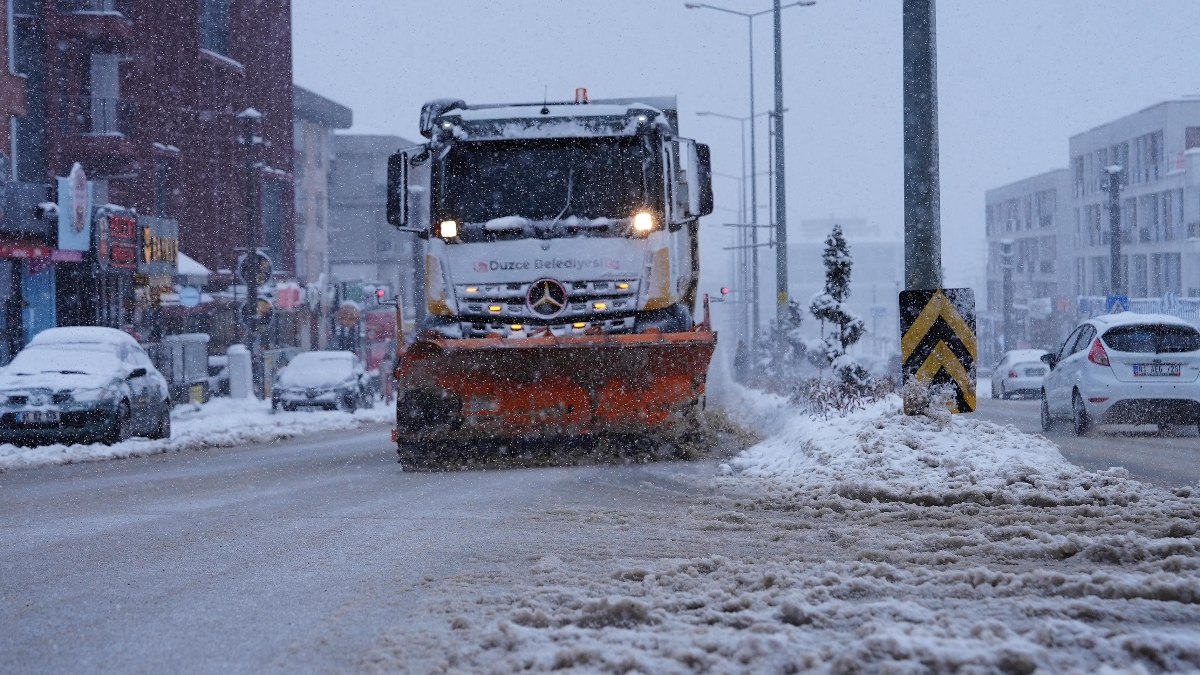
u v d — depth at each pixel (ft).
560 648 16.37
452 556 26.58
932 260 42.68
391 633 18.65
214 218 181.47
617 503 36.22
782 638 16.53
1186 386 60.70
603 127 51.49
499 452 50.85
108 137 142.10
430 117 54.19
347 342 213.25
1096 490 33.42
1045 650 14.94
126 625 20.24
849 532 28.55
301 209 262.26
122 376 71.51
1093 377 61.72
